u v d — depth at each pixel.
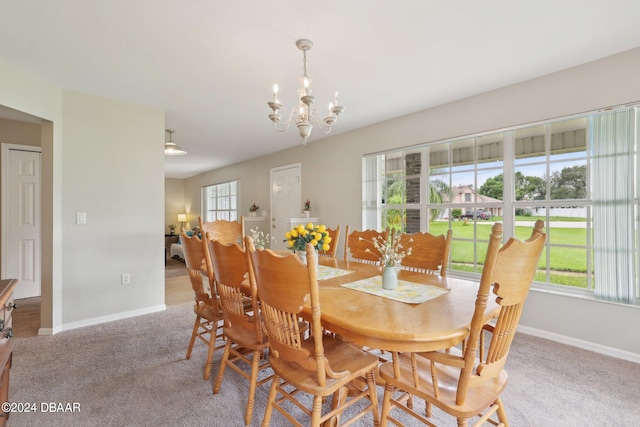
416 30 2.03
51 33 2.04
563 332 2.63
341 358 1.54
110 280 3.23
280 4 1.76
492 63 2.48
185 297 4.11
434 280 2.01
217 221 3.39
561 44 2.21
